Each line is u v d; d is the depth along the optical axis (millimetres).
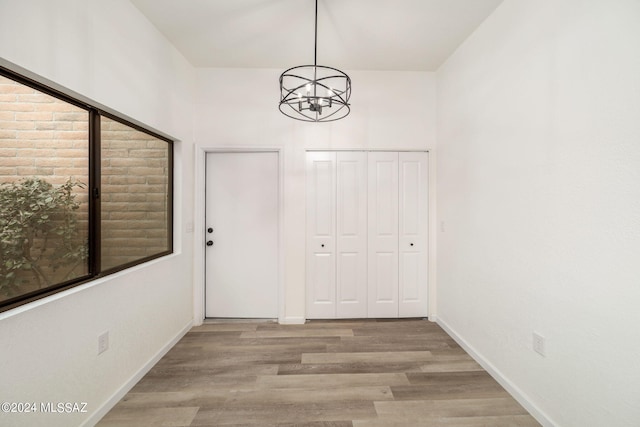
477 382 2066
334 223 3182
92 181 1768
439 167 3062
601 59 1325
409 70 3129
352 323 3105
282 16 2227
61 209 1573
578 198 1442
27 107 1399
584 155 1410
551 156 1606
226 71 3068
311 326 3035
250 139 3086
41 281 1453
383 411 1772
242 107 3078
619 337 1256
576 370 1457
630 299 1214
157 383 2053
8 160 1319
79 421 1559
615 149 1267
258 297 3201
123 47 1935
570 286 1490
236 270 3191
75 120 1658
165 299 2475
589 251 1388
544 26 1654
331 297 3199
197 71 3057
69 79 1496
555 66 1579
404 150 3164
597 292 1350
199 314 3066
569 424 1495
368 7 2119
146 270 2199
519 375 1862
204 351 2506
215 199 3178
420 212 3203
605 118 1309
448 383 2055
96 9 1685
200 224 3072
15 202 1347
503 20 2027
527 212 1793
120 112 1901
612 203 1281
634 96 1194
